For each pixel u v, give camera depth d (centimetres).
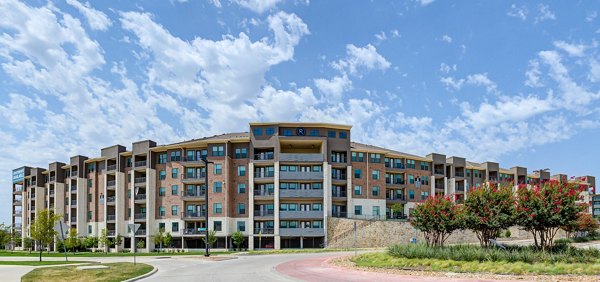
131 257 4919
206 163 4559
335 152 7769
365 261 2886
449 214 3030
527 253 2453
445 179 9106
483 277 2083
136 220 7994
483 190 2927
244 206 7538
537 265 2217
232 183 7594
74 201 9300
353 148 7950
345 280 2164
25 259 4697
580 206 2548
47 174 10162
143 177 8156
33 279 2436
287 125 7594
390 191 8469
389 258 2852
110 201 8481
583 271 2038
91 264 3500
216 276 2528
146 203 7812
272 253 4928
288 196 7369
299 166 7600
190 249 7562
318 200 7556
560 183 2669
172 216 7744
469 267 2305
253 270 2853
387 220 6912
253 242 7319
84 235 8825
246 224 7481
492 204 2827
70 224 9225
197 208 7675
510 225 2750
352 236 6975
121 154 8356
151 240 7744
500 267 2233
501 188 2902
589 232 5931
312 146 8000
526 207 2611
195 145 7681
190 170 7781
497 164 9912
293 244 7500
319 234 7244
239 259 4038
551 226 2577
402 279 2105
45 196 10200
